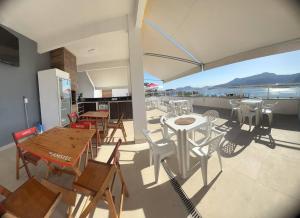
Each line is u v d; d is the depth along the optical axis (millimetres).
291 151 2594
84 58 6539
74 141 1852
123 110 6848
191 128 2162
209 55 5980
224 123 4562
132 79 3412
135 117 3451
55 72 4379
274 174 2006
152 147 2088
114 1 3029
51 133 2146
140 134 3471
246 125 4242
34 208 1153
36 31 3971
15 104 3812
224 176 2020
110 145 3418
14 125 3770
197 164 2338
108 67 7395
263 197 1632
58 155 1503
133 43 3395
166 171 2227
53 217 1509
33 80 4438
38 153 1547
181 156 2031
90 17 3471
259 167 2180
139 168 2367
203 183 1912
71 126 2562
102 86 9500
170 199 1687
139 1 2619
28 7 3018
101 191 1209
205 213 1479
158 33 5250
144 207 1590
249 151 2664
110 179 1285
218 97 7754
